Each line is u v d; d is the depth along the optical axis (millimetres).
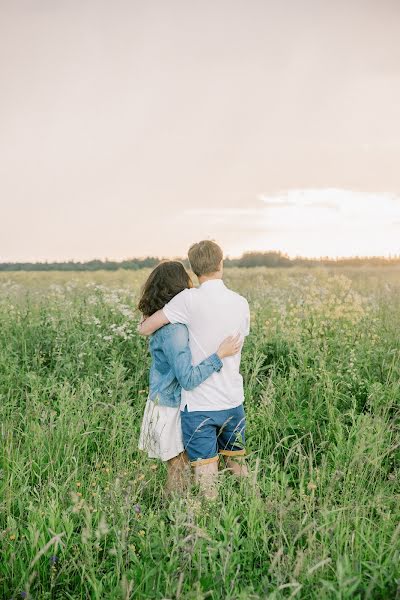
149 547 2957
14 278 18312
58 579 3010
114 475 3721
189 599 2604
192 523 2941
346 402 5355
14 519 3352
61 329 6812
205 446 3795
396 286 9992
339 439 4387
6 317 7707
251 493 3475
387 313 8125
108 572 3016
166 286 3951
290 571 2850
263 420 4793
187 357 3756
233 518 3250
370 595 2691
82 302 7859
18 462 3914
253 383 5527
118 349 6387
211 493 3488
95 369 5953
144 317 3998
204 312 3777
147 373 6062
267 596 2707
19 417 5012
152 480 3852
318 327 6742
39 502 3480
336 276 9336
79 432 4445
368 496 3660
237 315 3855
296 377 5699
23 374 5895
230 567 2854
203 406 3789
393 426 4711
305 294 8320
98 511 3246
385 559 3084
